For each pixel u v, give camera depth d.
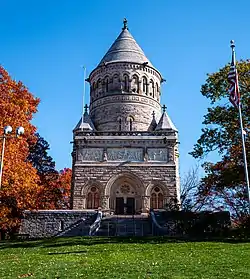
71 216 36.94
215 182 30.34
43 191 46.88
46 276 13.65
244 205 30.03
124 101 50.53
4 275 14.08
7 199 32.66
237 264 15.23
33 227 36.59
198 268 14.49
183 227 29.27
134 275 13.36
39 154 54.28
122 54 53.69
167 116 47.75
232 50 26.58
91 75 54.94
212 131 31.73
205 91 33.22
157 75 54.59
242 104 30.41
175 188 42.34
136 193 42.66
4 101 32.28
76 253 19.16
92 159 43.69
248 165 27.97
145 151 43.91
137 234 32.62
